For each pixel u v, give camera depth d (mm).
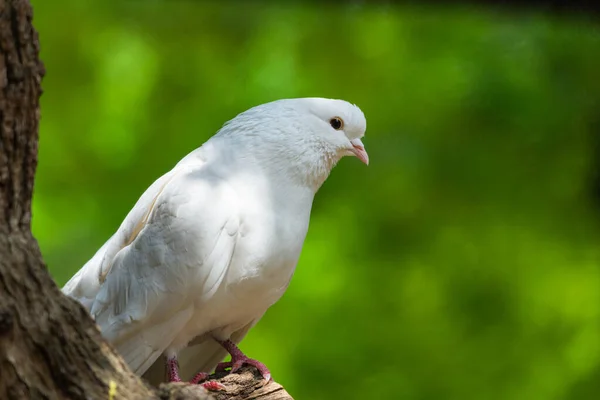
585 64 14664
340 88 14266
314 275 13102
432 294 13719
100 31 14414
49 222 13273
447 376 13305
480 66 14508
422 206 14141
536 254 14148
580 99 14570
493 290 13914
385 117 14359
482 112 14367
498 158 14359
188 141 13750
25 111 4801
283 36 14539
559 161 14422
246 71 14297
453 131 14414
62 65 14086
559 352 13484
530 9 11250
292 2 14312
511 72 14469
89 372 4809
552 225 14320
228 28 14656
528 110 14273
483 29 14766
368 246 13727
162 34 14617
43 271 4805
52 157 13789
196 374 7676
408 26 14805
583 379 13188
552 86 14555
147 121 14062
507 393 13297
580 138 14469
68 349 4770
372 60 14539
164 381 7426
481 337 13602
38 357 4723
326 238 13477
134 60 14289
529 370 13383
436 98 14438
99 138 13969
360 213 13867
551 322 13695
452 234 14102
